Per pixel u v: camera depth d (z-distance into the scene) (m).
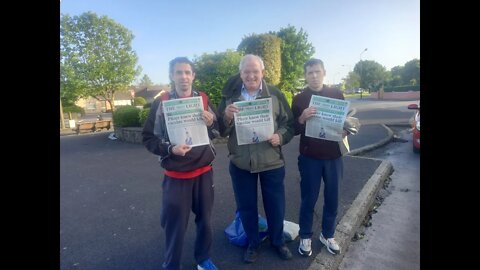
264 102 2.58
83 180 6.05
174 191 2.34
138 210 4.28
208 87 10.16
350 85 72.50
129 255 3.08
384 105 26.53
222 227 3.55
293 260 2.83
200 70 10.92
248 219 2.77
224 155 7.77
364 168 5.68
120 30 22.08
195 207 2.51
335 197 2.84
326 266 2.73
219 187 5.07
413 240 3.36
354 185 4.73
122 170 6.83
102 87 21.75
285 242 3.15
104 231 3.63
